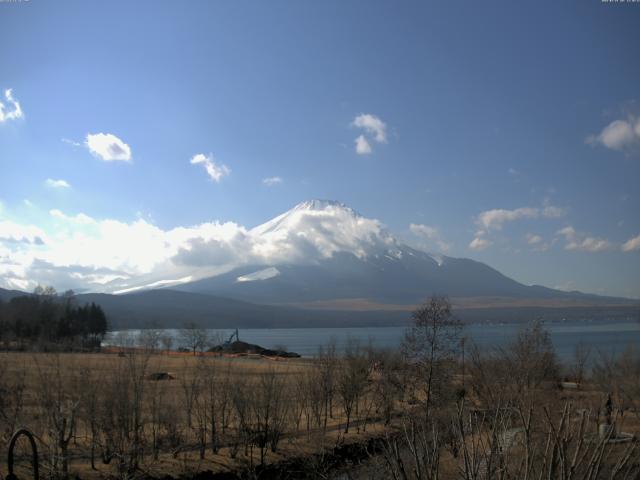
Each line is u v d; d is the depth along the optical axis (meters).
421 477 14.44
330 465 37.28
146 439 37.00
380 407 51.75
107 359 53.94
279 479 36.97
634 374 48.00
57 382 37.06
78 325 148.38
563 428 14.54
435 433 15.92
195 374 49.16
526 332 58.19
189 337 130.50
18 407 33.00
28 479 28.70
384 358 62.91
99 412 33.94
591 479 13.10
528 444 13.45
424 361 47.59
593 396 38.97
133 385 38.12
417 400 45.34
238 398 40.88
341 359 67.31
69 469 31.56
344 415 53.06
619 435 19.09
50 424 31.12
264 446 39.84
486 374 44.47
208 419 41.78
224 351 131.88
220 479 34.84
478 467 14.30
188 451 37.91
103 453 33.50
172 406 40.66
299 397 50.41
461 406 16.47
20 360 46.41
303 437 43.72
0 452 30.94
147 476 32.62
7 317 128.50
